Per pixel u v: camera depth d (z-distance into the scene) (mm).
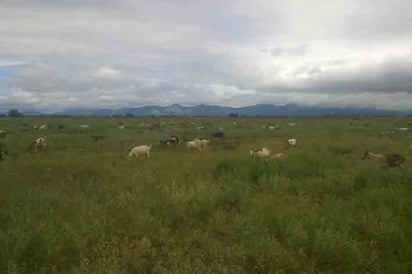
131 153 22516
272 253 8078
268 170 15125
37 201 10938
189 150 25781
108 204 10742
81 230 8789
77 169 15969
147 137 37250
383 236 9094
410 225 9719
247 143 30141
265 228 9438
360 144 27375
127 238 8680
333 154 21547
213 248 8344
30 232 8469
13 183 13352
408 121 75188
